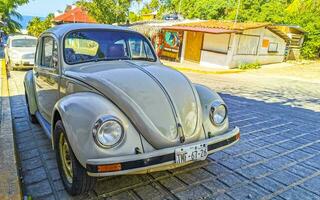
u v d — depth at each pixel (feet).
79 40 11.91
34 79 15.90
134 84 9.23
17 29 113.60
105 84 9.04
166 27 65.92
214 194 9.96
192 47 66.23
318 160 13.28
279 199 9.86
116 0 96.48
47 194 9.69
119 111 8.47
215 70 55.26
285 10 90.12
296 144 15.35
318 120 20.88
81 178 8.72
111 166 7.68
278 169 12.15
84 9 97.04
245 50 61.41
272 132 17.37
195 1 117.91
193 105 9.70
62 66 11.39
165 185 10.41
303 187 10.73
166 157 8.36
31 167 11.63
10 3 99.66
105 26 12.94
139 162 7.97
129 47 12.91
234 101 26.66
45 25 132.05
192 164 12.16
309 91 36.17
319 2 77.87
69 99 9.16
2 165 10.55
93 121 7.92
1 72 36.83
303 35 77.87
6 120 16.03
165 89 9.51
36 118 16.39
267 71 58.18
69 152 8.87
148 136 8.48
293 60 76.54
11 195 8.75
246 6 99.81
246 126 18.44
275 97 30.48
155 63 12.44
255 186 10.64
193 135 9.24
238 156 13.33
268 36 65.36
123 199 9.47
